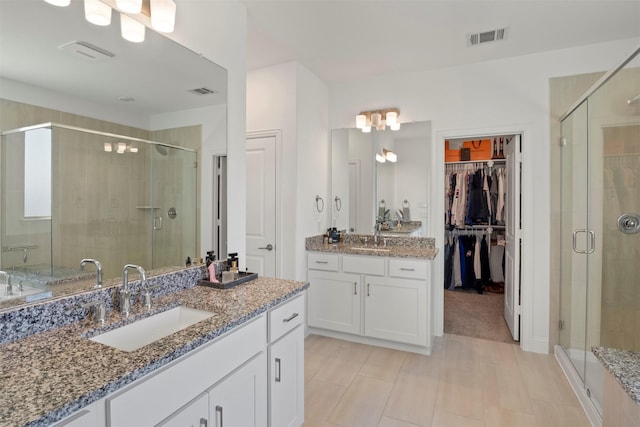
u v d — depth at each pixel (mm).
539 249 2832
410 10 2180
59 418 729
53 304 1207
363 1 2090
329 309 3158
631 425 1076
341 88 3572
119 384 864
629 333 2094
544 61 2799
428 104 3201
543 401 2137
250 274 2035
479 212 4590
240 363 1365
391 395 2211
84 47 1367
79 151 1354
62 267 1281
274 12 2219
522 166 2900
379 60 2967
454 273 4859
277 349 1621
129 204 1544
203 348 1171
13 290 1129
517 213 2963
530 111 2844
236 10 2104
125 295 1376
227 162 2059
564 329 2656
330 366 2615
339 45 2684
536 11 2182
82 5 1354
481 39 2576
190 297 1633
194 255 1875
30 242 1188
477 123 3020
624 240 2111
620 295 2098
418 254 2861
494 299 4332
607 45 2627
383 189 3402
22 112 1184
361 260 3008
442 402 2131
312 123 3316
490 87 2971
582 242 2385
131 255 1552
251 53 2830
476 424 1919
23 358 973
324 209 3598
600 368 1958
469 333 3264
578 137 2439
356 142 3514
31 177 1199
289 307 1732
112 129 1470
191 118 1837
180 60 1761
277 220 3139
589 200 2289
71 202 1321
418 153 3250
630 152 2014
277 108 3094
